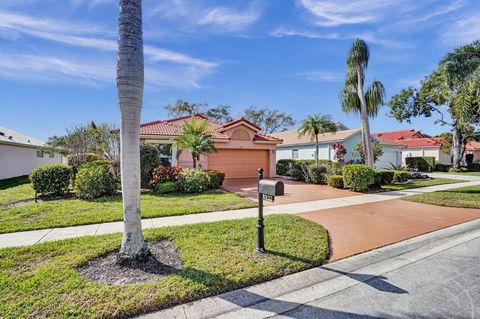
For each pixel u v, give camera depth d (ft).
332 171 49.83
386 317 9.46
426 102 87.35
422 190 42.16
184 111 122.31
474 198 33.65
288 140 95.04
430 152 107.55
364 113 49.16
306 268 13.43
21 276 11.72
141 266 12.83
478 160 130.11
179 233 17.85
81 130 49.80
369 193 39.24
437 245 17.15
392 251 16.02
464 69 35.96
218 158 56.80
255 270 12.57
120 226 20.34
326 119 60.49
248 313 9.71
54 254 14.26
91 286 10.86
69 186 34.96
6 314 9.05
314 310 9.91
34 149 70.38
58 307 9.46
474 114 39.73
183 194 35.42
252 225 20.07
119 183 37.58
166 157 51.44
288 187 46.52
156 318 9.33
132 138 12.99
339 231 19.97
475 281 12.10
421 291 11.25
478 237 18.78
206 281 11.39
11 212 24.17
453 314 9.60
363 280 12.28
